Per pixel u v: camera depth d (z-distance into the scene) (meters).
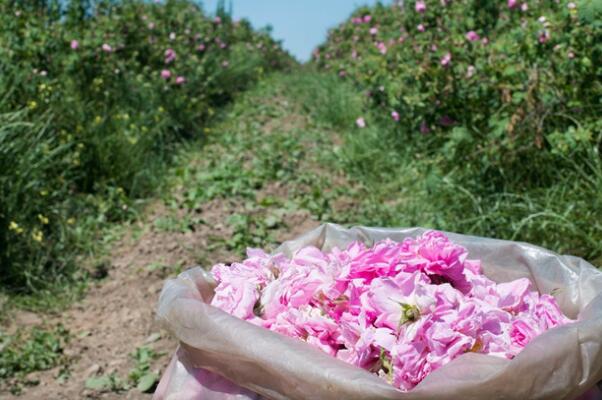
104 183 6.61
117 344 4.35
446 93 5.97
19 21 7.61
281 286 1.91
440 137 6.51
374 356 1.70
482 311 1.72
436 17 7.30
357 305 1.79
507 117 5.11
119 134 7.16
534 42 5.19
